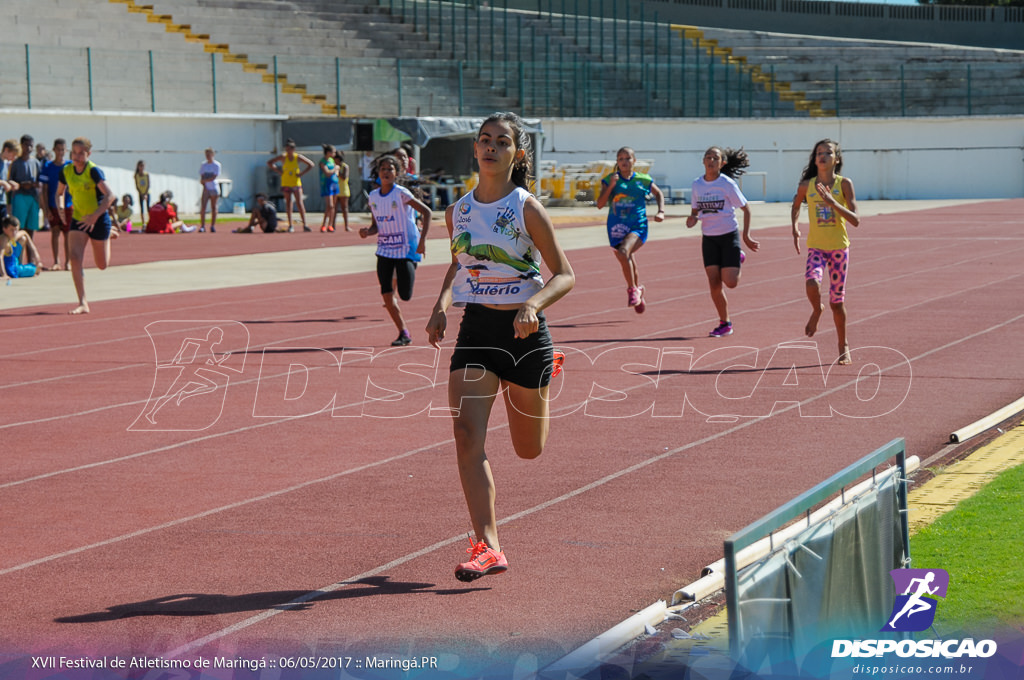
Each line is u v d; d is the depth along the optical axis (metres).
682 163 82.94
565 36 91.44
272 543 10.58
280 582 9.55
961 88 90.12
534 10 100.56
